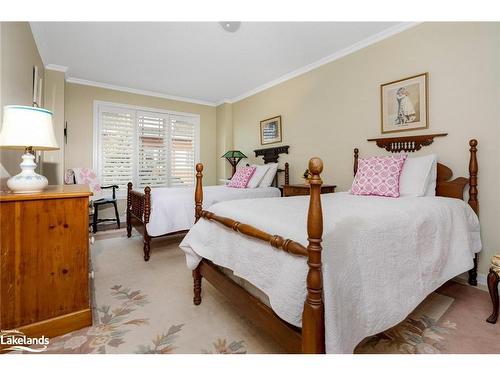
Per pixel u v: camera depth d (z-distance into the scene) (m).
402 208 1.55
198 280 1.79
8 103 1.94
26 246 1.37
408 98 2.55
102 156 4.40
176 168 5.15
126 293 1.96
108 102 4.43
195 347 1.35
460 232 1.81
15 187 1.51
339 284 0.98
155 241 3.38
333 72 3.28
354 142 3.05
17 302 1.35
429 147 2.42
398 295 1.24
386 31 2.68
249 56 3.30
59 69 3.65
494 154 2.05
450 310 1.72
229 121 5.29
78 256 1.52
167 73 3.89
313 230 0.91
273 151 4.20
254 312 1.27
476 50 2.12
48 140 1.56
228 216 1.54
